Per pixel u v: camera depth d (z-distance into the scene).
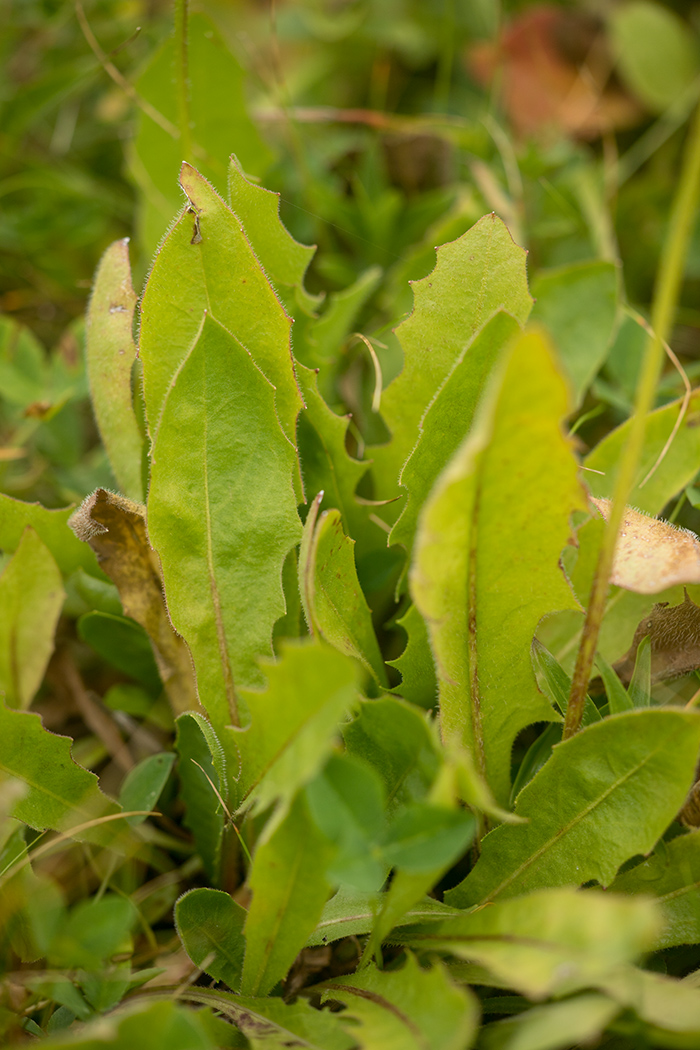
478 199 0.60
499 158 0.66
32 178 0.67
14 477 0.56
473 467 0.37
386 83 0.83
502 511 0.39
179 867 0.46
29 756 0.42
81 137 0.77
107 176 0.75
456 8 0.86
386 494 0.47
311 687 0.37
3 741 0.42
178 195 0.54
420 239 0.63
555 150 0.70
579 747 0.40
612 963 0.36
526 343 0.36
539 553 0.39
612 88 0.79
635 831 0.40
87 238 0.67
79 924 0.40
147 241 0.54
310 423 0.45
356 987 0.39
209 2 0.89
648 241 0.67
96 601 0.47
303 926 0.39
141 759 0.48
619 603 0.45
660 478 0.46
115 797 0.48
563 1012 0.36
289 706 0.38
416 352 0.45
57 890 0.42
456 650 0.40
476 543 0.39
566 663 0.45
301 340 0.47
